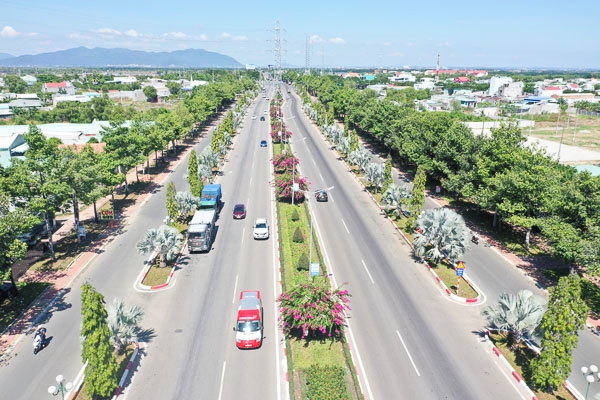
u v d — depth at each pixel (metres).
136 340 24.58
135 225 45.78
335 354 25.38
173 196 42.16
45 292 32.41
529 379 23.31
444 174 57.53
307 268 35.91
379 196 56.50
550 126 120.38
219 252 39.34
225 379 23.19
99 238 42.47
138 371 23.67
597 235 29.89
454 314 29.84
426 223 36.06
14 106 134.00
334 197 56.41
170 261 37.22
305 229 45.00
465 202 54.06
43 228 43.53
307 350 25.73
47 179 35.97
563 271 36.22
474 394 22.30
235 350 25.66
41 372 23.84
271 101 159.75
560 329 21.12
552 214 36.19
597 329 28.42
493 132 43.69
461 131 51.28
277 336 27.16
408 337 27.11
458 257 34.62
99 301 20.67
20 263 36.88
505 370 24.22
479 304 31.14
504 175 39.75
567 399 21.97
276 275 34.97
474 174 44.88
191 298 31.31
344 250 40.09
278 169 60.53
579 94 178.25
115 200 54.09
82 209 50.88
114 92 177.12
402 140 68.56
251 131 106.00
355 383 22.38
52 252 37.03
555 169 41.75
